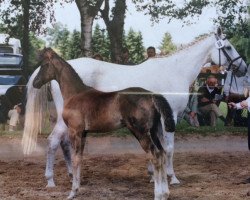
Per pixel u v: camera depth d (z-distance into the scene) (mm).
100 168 8156
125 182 7184
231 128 9836
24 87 8062
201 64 7305
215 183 7121
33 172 7914
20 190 6648
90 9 7262
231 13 7430
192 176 7590
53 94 6953
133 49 7492
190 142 9742
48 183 6840
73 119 6133
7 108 9352
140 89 6016
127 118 5914
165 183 5848
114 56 7512
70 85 6277
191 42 7285
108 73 7074
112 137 10117
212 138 10016
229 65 7367
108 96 6055
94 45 7445
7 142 9477
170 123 5875
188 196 6312
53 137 6855
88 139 10047
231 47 7352
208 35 7324
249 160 8844
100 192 6527
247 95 7195
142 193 6500
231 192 6512
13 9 7574
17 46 7762
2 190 6664
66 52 7500
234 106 6660
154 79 7062
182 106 7160
